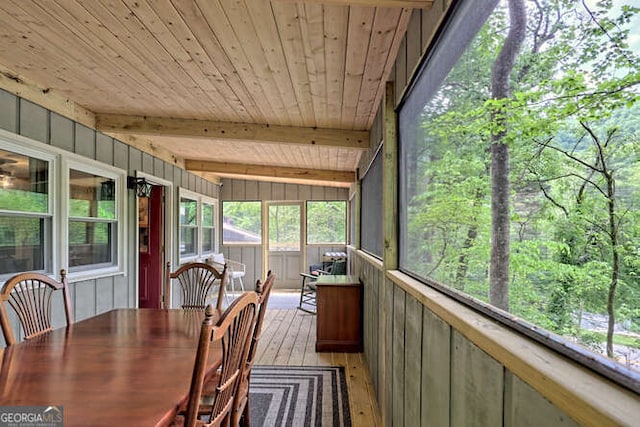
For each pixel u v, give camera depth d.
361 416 2.42
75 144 3.30
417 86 1.78
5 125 2.58
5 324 1.72
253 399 2.64
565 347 0.66
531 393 0.67
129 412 1.04
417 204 1.79
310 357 3.59
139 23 1.93
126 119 3.60
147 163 4.64
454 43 1.26
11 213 2.67
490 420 0.84
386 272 2.23
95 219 3.65
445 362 1.15
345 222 7.77
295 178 6.30
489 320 0.95
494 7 0.95
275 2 1.68
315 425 2.30
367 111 3.15
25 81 2.73
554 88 0.69
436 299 1.25
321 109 3.16
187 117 3.57
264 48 2.12
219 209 7.79
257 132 3.69
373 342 2.94
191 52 2.23
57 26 2.00
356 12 1.73
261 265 7.80
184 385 1.22
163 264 5.30
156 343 1.68
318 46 2.07
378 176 3.05
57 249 3.08
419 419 1.46
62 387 1.19
